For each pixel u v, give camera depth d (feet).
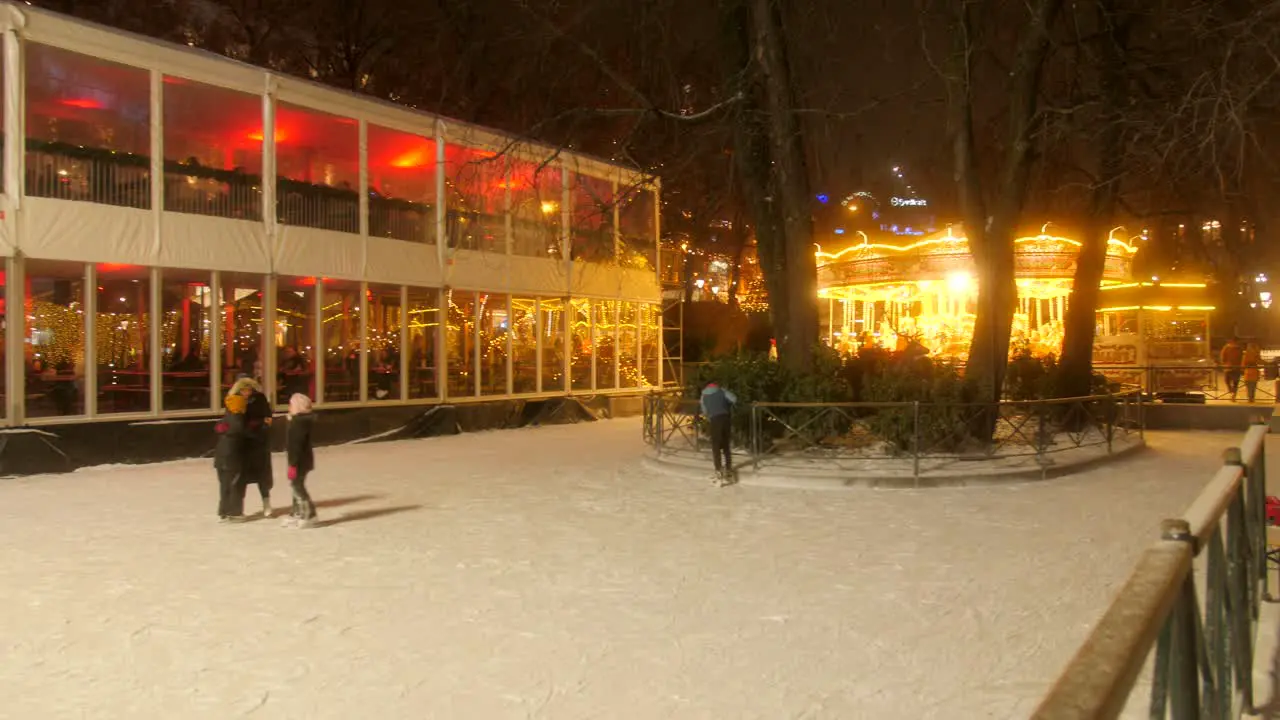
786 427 50.47
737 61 59.93
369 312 68.85
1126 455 52.85
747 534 32.22
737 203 98.22
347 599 24.02
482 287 77.10
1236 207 73.97
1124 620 5.77
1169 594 6.49
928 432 47.37
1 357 50.24
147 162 56.18
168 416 56.70
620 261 91.35
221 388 59.52
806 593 24.23
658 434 53.47
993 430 48.29
